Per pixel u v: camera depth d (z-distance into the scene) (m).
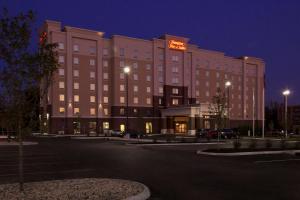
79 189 9.79
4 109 9.27
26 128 9.60
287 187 11.16
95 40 80.94
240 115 108.44
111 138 51.56
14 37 9.36
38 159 20.53
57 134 72.12
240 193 10.20
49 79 10.05
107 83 82.56
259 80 114.06
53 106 74.25
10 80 9.27
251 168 15.99
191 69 94.88
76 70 78.19
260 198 9.55
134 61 85.06
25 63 9.41
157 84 88.00
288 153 24.50
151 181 12.28
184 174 14.03
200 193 10.19
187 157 21.64
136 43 85.56
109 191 9.55
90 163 18.28
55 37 75.38
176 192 10.33
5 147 32.50
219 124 41.47
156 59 88.19
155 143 36.72
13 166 16.83
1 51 9.24
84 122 78.31
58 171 14.95
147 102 86.31
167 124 85.25
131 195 9.09
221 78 103.38
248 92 111.38
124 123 82.44
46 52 9.81
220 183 11.88
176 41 91.06
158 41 88.69
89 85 79.88
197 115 72.94
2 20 9.30
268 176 13.51
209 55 100.62
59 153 25.16
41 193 9.19
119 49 83.00
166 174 14.04
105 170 15.34
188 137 58.09
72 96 77.06
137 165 17.27
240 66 109.69
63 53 76.25
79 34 78.44
